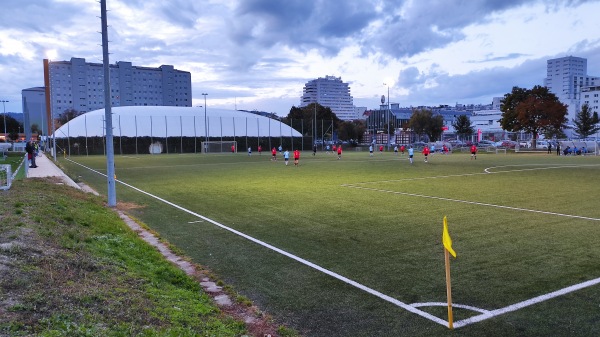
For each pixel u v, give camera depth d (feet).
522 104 197.06
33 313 12.91
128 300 15.26
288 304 17.90
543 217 35.32
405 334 15.06
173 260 24.22
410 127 293.64
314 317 16.57
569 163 105.60
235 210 40.60
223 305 17.66
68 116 364.79
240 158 154.10
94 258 20.29
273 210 40.24
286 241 28.50
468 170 86.28
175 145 227.81
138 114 231.50
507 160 122.62
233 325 15.46
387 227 32.27
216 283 20.39
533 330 15.24
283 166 104.01
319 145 279.69
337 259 24.25
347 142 321.93
